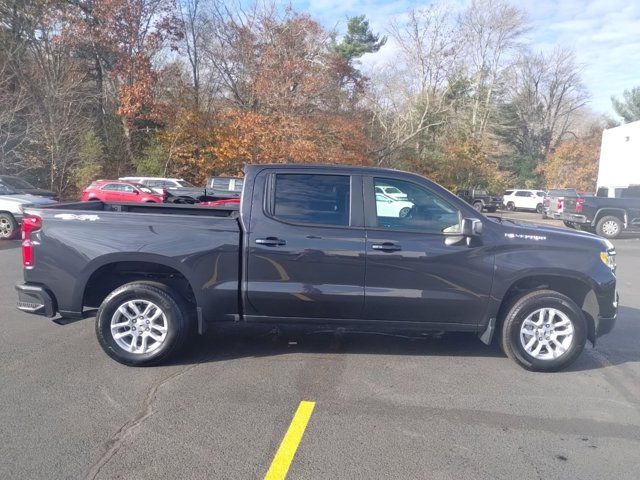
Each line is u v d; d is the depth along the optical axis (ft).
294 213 17.37
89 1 97.14
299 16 98.99
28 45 90.33
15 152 80.79
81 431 13.05
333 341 20.36
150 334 17.40
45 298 17.42
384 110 121.90
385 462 11.84
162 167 98.07
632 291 32.12
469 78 134.82
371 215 17.37
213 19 103.86
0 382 15.97
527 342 17.61
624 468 11.78
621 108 166.50
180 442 12.58
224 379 16.46
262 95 96.02
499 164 170.30
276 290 17.15
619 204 64.08
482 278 17.22
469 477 11.32
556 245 17.46
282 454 12.10
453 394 15.62
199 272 17.11
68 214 17.39
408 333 21.47
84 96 97.45
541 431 13.43
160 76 101.55
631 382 16.89
